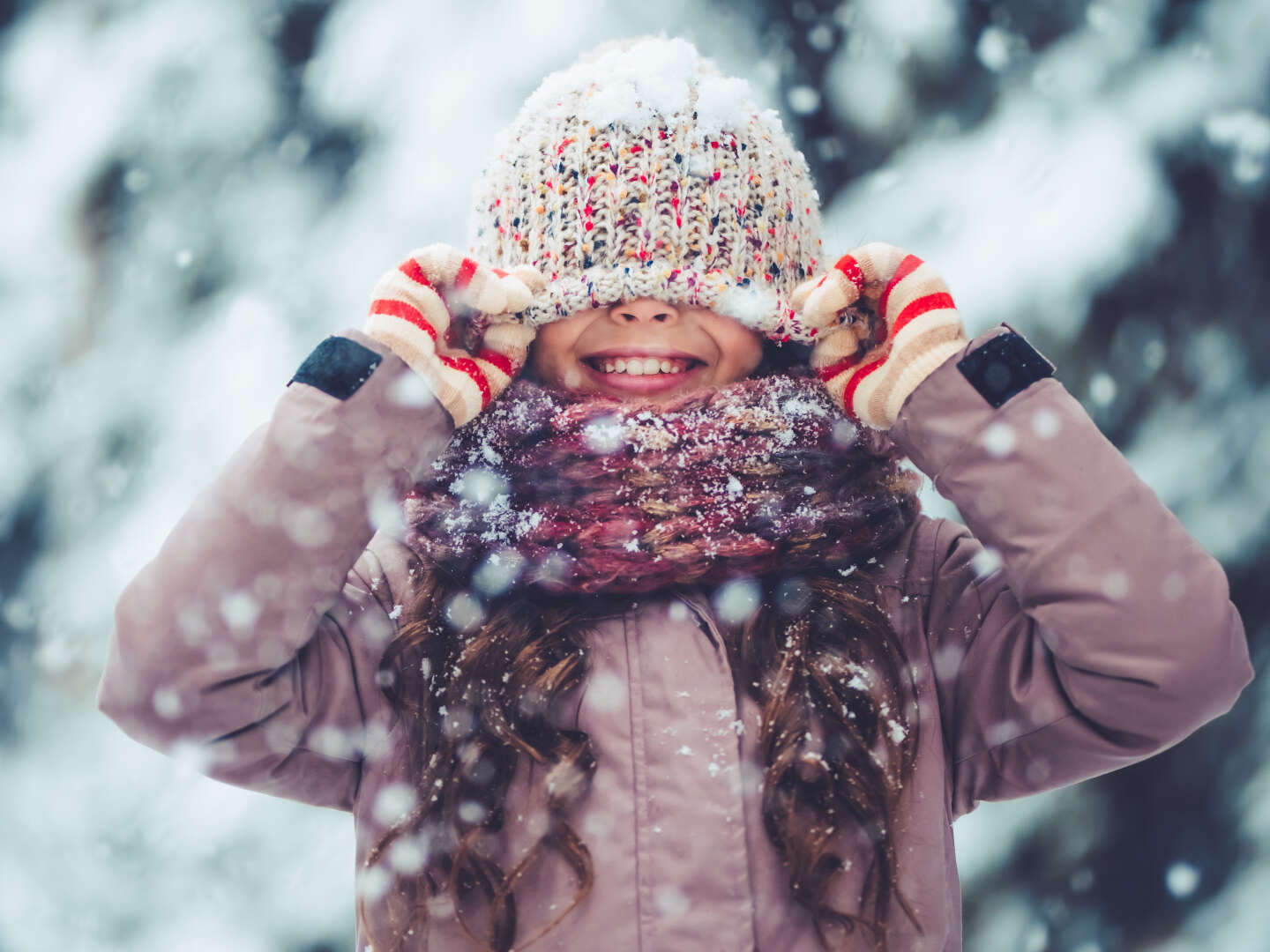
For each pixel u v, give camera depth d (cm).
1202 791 237
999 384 111
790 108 245
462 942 109
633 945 105
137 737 111
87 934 232
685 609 118
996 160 231
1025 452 109
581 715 112
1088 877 235
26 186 257
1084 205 227
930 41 240
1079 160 230
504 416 124
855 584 122
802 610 118
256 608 105
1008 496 109
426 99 246
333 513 107
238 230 255
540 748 110
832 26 246
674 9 244
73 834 240
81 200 259
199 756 111
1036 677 114
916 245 229
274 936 233
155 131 259
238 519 106
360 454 108
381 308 113
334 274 246
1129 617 105
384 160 248
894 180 218
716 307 123
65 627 248
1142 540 106
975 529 112
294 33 263
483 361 120
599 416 121
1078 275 227
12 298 255
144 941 232
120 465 249
